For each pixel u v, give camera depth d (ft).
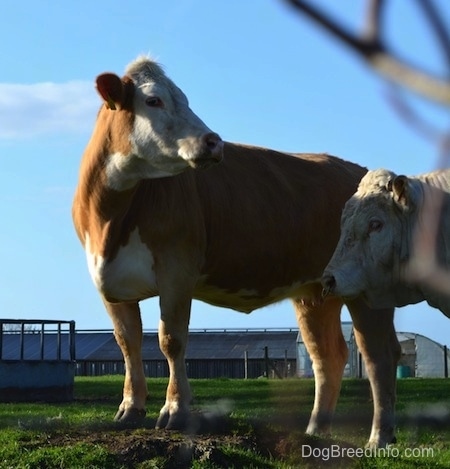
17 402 60.90
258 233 31.55
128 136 27.63
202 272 30.78
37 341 142.10
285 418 36.68
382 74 3.11
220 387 72.43
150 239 28.48
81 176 29.32
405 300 24.48
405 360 150.00
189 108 27.76
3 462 23.90
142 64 28.22
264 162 33.32
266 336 163.02
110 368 149.48
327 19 3.18
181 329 28.30
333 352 33.63
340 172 35.47
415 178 23.98
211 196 30.42
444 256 22.38
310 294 33.86
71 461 23.89
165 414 27.86
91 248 29.35
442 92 3.01
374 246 24.12
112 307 29.89
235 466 23.90
